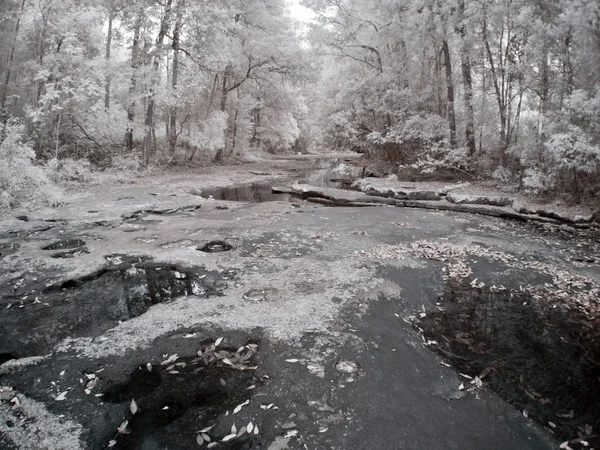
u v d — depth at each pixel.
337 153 52.03
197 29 19.25
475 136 16.14
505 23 13.73
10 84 18.28
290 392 3.29
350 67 24.39
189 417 3.02
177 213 10.83
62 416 3.03
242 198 14.76
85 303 5.12
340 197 14.07
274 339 4.10
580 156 9.41
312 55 24.48
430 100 18.97
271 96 30.75
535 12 12.34
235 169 24.17
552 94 12.09
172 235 8.27
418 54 19.33
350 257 6.84
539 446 2.75
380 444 2.73
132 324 4.46
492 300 5.29
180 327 4.38
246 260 6.63
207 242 7.75
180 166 22.31
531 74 12.56
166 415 3.04
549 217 10.01
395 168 19.83
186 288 5.53
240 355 3.83
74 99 15.53
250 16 26.05
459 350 4.04
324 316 4.61
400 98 18.67
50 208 10.93
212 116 22.83
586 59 10.05
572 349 4.11
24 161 11.36
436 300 5.24
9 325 4.55
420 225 9.61
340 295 5.21
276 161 32.84
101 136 18.59
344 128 24.83
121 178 16.91
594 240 8.30
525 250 7.52
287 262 6.53
